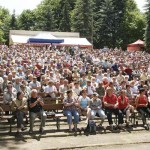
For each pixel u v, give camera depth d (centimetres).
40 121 1328
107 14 7194
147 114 1373
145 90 1477
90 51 3850
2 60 2331
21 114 1177
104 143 1120
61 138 1165
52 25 8075
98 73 1828
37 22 9900
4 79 1489
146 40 6028
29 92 1408
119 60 2925
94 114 1272
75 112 1253
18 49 3525
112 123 1285
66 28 8038
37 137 1156
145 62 2958
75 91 1473
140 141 1159
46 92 1447
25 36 5397
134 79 1802
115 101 1318
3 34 9588
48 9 8181
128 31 7688
